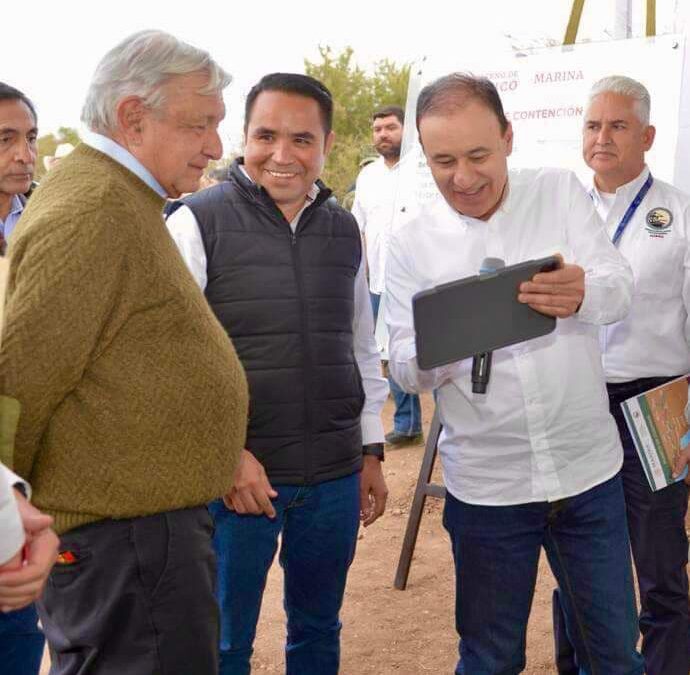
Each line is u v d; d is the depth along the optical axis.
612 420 2.70
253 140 2.65
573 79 3.95
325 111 2.70
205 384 2.01
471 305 2.18
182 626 2.04
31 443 1.88
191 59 2.04
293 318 2.68
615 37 5.00
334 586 2.91
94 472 1.93
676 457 2.95
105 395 1.93
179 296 1.98
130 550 1.99
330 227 2.78
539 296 2.20
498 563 2.62
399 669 3.74
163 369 1.97
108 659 2.02
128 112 2.02
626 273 2.56
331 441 2.77
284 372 2.68
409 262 2.69
